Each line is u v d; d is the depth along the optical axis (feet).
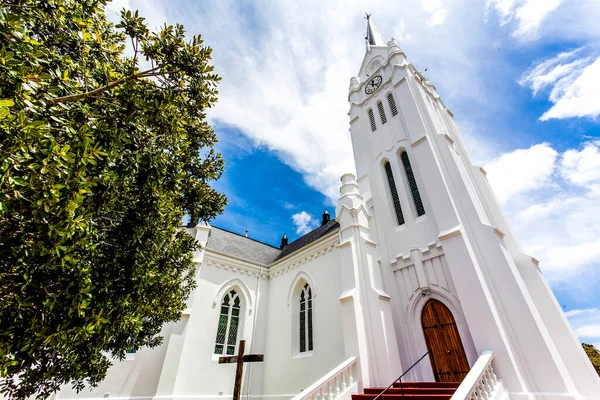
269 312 62.59
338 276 49.19
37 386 17.99
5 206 11.65
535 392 28.25
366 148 65.62
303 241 79.77
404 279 45.39
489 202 50.72
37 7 16.53
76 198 13.60
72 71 17.89
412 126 55.52
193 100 24.93
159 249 24.53
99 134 16.78
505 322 32.96
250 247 81.97
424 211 48.67
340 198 53.72
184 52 21.57
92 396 43.11
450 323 38.55
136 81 20.15
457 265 37.58
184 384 47.09
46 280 15.23
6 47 12.32
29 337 14.64
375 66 80.12
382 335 37.86
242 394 52.06
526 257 42.32
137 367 46.62
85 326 16.46
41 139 12.26
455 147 57.67
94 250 18.30
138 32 20.20
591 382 31.37
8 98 11.65
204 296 56.03
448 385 30.91
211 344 53.21
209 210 32.86
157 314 29.14
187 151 30.50
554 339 35.45
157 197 22.72
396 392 31.71
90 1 20.31
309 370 46.62
